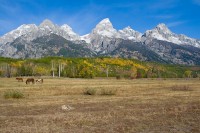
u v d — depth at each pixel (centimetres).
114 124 2433
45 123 2461
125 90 6391
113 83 9631
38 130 2180
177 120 2620
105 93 5441
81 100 4334
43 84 8369
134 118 2716
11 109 3350
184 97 4781
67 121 2553
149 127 2311
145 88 7069
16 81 10400
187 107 3444
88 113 2986
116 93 5666
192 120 2620
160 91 6244
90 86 7494
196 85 8694
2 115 2914
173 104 3778
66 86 7281
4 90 5938
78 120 2597
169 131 2166
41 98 4691
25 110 3266
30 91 5812
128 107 3491
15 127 2289
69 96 5072
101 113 2984
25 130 2177
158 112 3069
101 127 2309
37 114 2970
